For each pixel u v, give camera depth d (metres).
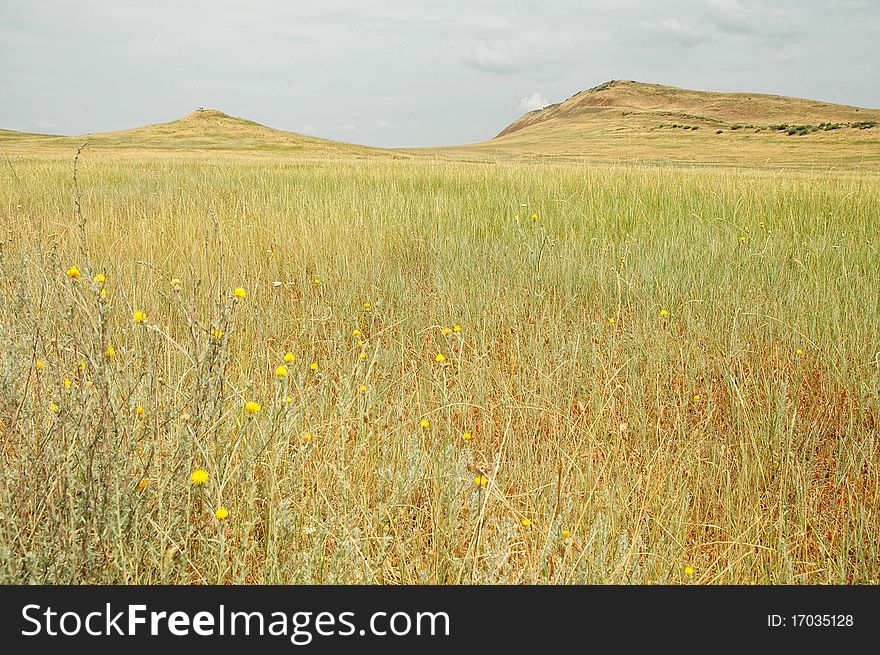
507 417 3.81
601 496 3.09
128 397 2.76
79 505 2.39
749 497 3.18
